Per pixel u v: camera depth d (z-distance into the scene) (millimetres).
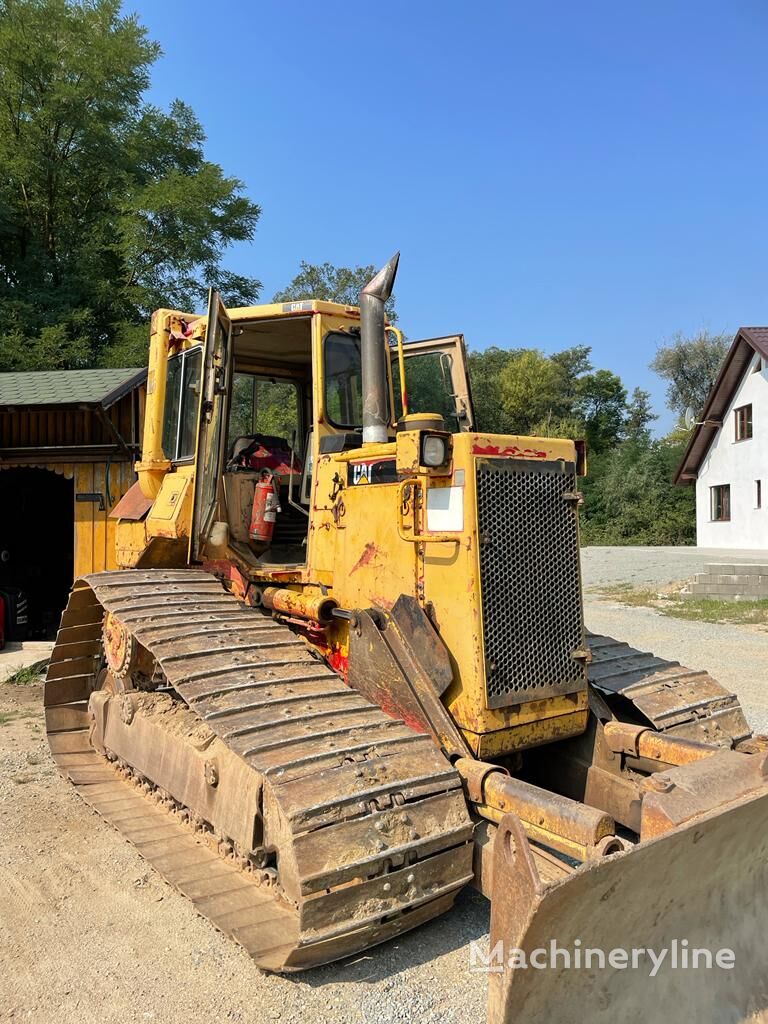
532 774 4387
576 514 4074
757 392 26156
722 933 3004
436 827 3254
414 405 5414
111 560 10750
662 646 11023
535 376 54875
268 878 3676
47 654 9797
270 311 4918
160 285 25016
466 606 3721
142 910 3918
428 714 3770
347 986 3238
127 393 10461
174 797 4602
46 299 23359
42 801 5320
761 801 2832
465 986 3230
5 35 24781
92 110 26297
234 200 25281
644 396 59969
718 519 29328
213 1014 3094
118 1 27016
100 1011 3119
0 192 24547
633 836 4367
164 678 5203
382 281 4270
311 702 3691
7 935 3686
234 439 5590
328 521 4555
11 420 11156
